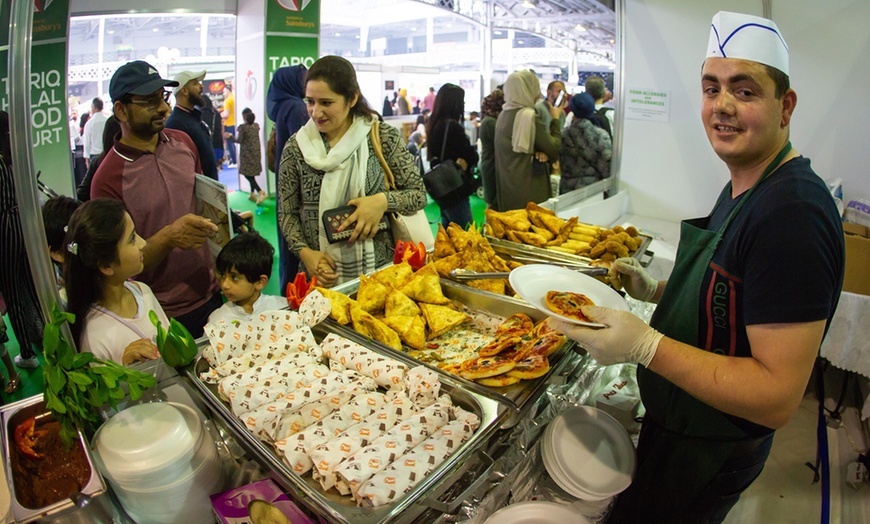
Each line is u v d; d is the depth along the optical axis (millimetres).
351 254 2020
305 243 2074
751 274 917
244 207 6508
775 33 937
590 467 1139
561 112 4883
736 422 1115
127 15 4516
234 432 1007
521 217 2434
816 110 3115
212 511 964
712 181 3502
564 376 1379
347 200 2088
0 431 981
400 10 7945
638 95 3598
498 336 1467
